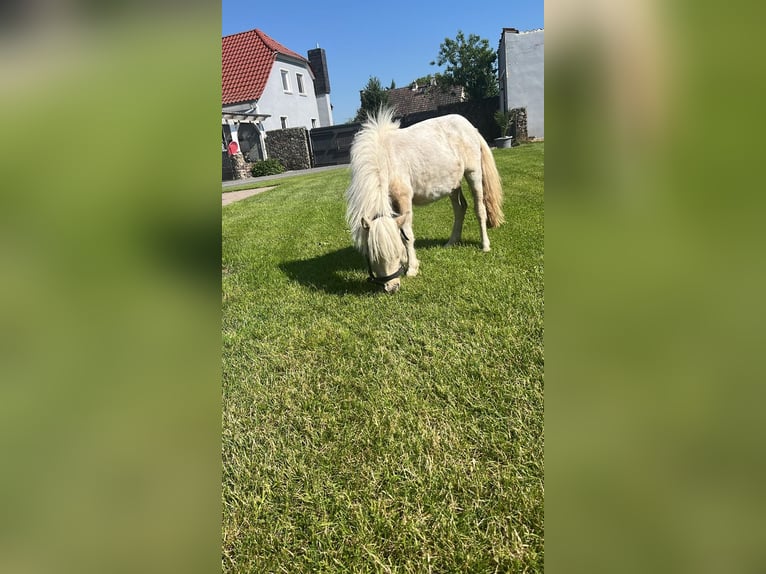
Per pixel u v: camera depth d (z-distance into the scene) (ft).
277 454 6.70
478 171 14.75
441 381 7.98
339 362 9.09
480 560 4.84
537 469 5.86
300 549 5.25
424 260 14.89
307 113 90.89
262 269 16.05
